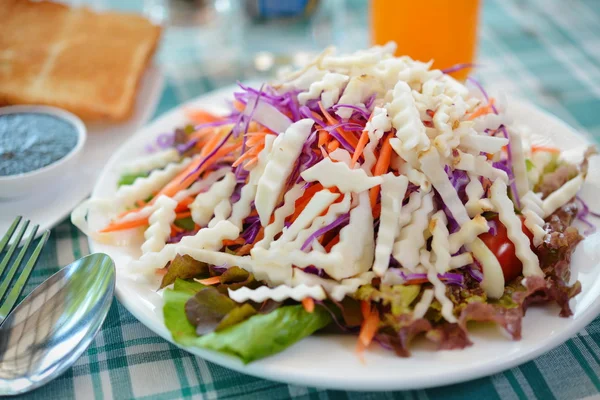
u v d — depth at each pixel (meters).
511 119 0.35
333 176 0.31
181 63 0.56
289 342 0.28
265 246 0.32
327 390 0.29
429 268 0.30
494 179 0.33
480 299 0.30
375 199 0.32
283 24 0.56
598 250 0.32
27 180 0.38
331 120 0.34
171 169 0.38
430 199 0.32
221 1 0.59
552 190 0.36
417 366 0.27
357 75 0.35
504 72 0.53
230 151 0.37
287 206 0.33
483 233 0.32
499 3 0.66
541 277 0.30
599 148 0.43
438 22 0.47
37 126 0.42
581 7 0.64
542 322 0.29
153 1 0.63
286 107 0.36
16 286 0.32
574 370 0.30
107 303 0.30
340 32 0.60
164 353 0.31
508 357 0.27
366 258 0.31
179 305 0.30
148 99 0.49
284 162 0.33
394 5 0.47
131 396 0.29
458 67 0.39
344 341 0.29
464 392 0.29
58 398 0.29
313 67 0.37
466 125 0.32
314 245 0.31
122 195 0.36
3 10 0.52
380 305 0.30
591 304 0.29
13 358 0.29
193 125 0.42
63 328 0.30
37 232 0.36
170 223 0.35
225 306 0.29
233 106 0.40
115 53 0.50
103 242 0.34
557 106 0.49
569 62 0.55
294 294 0.29
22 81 0.47
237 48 0.58
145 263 0.32
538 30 0.60
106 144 0.45
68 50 0.50
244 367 0.27
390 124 0.33
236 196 0.36
